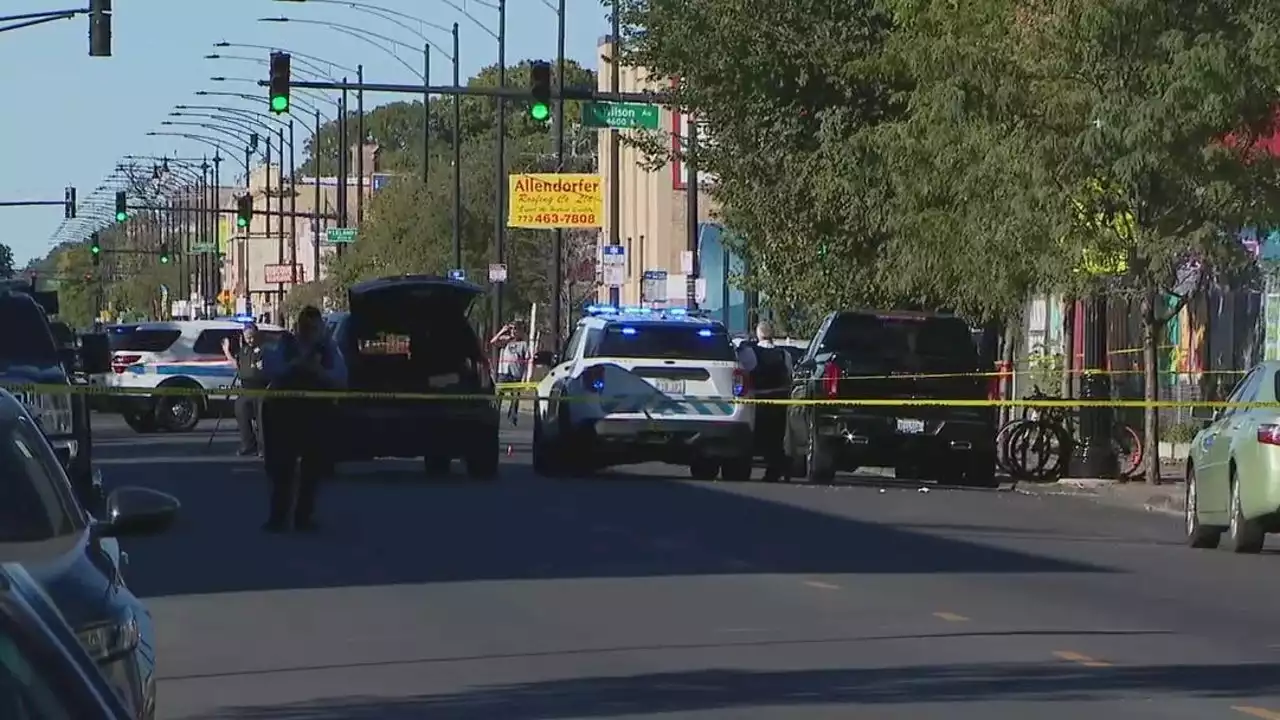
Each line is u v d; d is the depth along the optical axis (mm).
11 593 14508
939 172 102938
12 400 32469
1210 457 72812
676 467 120062
